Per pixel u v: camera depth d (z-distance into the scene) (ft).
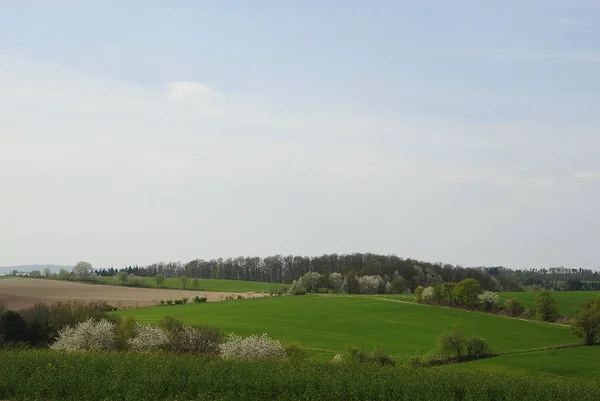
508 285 624.18
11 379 104.27
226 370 121.29
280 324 329.72
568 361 230.89
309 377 116.37
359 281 532.32
